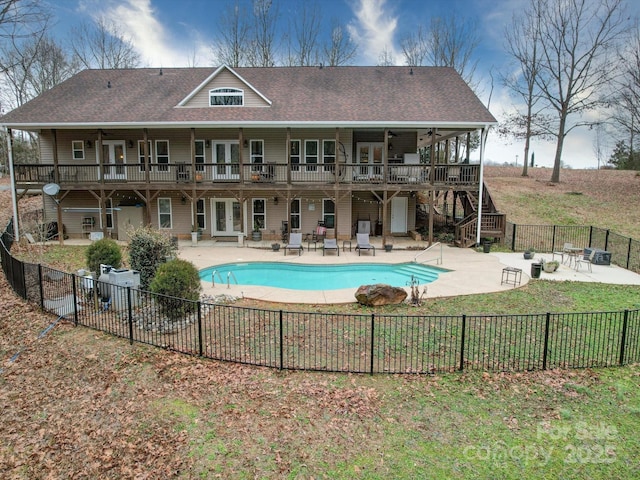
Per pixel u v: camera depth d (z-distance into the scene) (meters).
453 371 6.75
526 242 18.06
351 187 17.73
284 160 19.86
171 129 19.66
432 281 12.66
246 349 7.58
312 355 7.36
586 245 17.62
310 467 4.68
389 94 19.75
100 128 17.84
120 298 9.18
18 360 7.29
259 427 5.38
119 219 19.92
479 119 17.28
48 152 19.98
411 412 5.67
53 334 8.24
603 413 5.67
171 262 9.04
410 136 20.67
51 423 5.59
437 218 23.78
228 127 17.80
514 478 4.51
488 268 13.88
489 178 30.69
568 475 4.55
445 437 5.17
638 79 24.20
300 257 15.92
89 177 19.17
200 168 19.78
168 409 5.81
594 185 27.36
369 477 4.53
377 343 7.85
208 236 20.45
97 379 6.64
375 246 18.20
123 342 7.89
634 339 8.08
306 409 5.74
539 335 8.27
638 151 34.47
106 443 5.16
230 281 13.06
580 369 6.88
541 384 6.40
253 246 18.22
